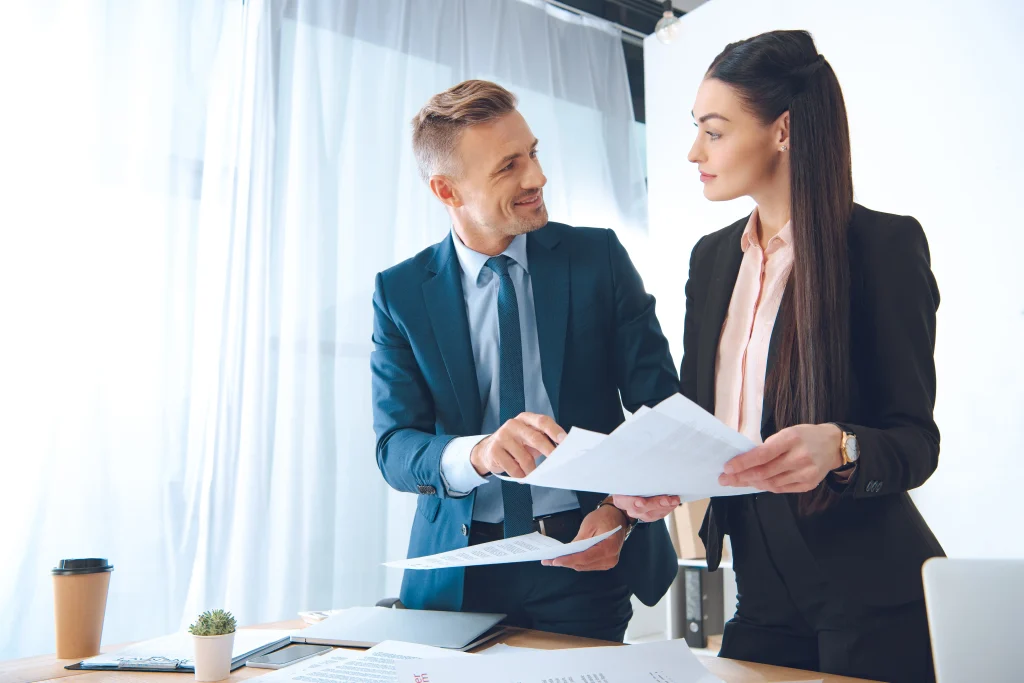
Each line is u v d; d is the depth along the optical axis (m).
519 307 1.33
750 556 1.14
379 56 2.95
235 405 2.50
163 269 2.42
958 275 2.43
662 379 1.34
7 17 2.27
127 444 2.34
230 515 2.46
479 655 0.89
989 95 2.39
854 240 1.08
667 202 3.32
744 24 3.07
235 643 1.05
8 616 2.11
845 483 0.96
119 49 2.41
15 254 2.23
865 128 2.67
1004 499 2.30
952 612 0.68
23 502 2.17
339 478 2.71
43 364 2.23
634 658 0.89
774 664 1.10
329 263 2.73
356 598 2.68
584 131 3.56
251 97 2.63
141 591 2.31
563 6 3.57
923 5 2.54
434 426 1.38
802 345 1.05
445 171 1.29
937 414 2.46
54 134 2.30
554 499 1.25
